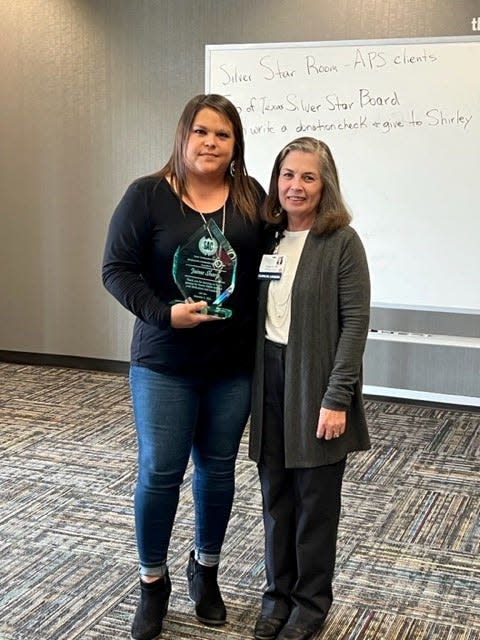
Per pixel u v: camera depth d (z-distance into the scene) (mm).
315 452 2121
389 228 4512
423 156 4387
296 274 2102
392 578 2660
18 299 5445
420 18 4371
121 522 3031
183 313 2029
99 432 4066
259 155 4684
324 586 2250
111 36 4984
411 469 3660
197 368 2137
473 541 2941
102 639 2277
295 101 4566
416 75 4332
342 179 4547
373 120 4441
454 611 2463
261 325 2172
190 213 2094
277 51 4551
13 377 5121
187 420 2172
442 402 4668
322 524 2195
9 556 2752
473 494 3379
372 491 3396
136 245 2100
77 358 5383
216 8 4750
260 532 2982
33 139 5234
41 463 3625
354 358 2090
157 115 4977
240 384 2221
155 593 2271
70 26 5051
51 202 5266
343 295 2096
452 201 4375
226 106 2090
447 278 4453
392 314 4664
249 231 2137
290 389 2121
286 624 2240
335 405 2084
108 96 5051
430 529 3035
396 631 2344
